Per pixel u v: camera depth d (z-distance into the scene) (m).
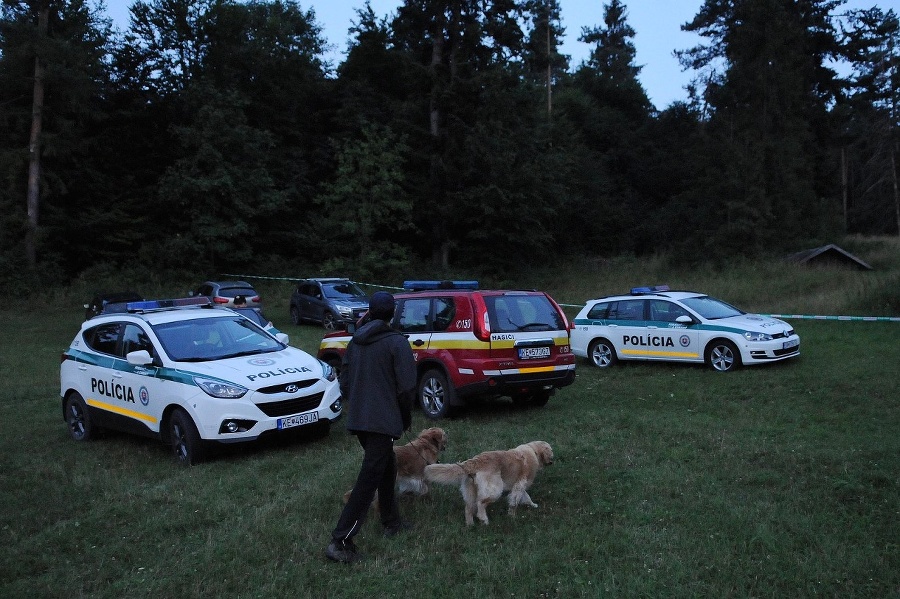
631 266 34.72
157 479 6.64
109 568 4.62
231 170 31.84
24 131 30.41
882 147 43.12
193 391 7.00
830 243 32.34
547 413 8.94
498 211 33.97
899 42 43.03
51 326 22.83
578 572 4.22
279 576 4.36
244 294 20.78
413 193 35.72
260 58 37.81
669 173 49.81
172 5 35.84
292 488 6.13
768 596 3.86
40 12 29.36
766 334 11.20
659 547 4.51
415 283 9.67
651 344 12.33
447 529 4.99
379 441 4.56
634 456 6.66
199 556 4.72
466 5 34.12
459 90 33.66
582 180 43.25
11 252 28.91
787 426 7.65
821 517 4.88
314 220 35.53
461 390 8.48
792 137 35.31
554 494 5.70
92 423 8.32
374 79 40.19
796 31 36.69
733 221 31.98
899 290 17.08
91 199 34.16
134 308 8.69
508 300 8.72
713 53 39.41
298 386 7.34
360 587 4.16
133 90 36.03
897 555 4.26
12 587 4.37
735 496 5.42
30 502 6.03
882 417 7.89
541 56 36.47
